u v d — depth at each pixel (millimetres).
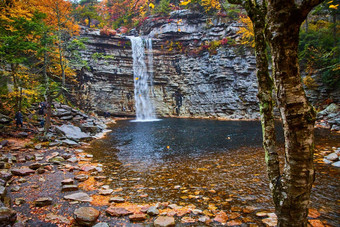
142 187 6754
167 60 38688
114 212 4938
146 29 41406
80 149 12391
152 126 23984
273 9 2457
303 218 2719
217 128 21234
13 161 8773
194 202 5613
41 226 4340
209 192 6254
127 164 9453
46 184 6742
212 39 35188
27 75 17516
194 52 36438
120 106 35562
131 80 36250
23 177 7246
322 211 4953
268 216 4758
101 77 34219
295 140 2582
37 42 13430
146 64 37625
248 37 30922
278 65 2543
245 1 3289
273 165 3111
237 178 7398
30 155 9891
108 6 41312
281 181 2834
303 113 2514
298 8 2254
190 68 37062
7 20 11672
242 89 31203
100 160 10141
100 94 34125
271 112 3230
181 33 37375
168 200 5773
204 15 36562
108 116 32969
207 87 34938
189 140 15273
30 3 13914
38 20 13102
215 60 33562
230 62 32375
